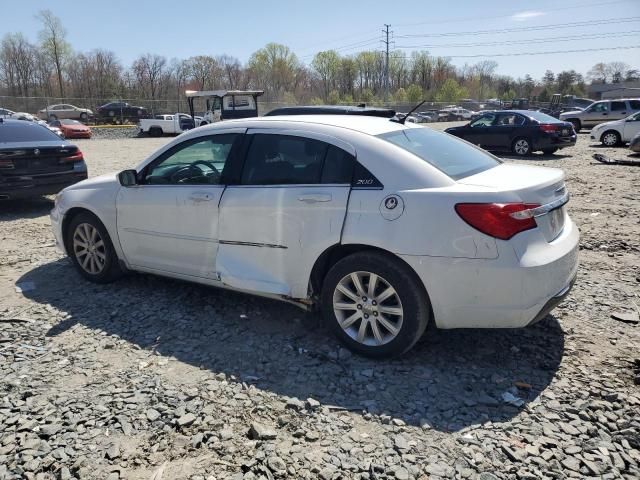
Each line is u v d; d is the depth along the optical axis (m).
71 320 4.26
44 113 43.69
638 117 18.94
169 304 4.56
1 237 6.98
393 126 3.97
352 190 3.47
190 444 2.73
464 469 2.52
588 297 4.57
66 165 8.64
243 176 3.98
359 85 89.56
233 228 3.97
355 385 3.27
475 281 3.16
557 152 17.64
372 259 3.40
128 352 3.72
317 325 4.11
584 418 2.89
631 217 7.68
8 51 65.56
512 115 16.73
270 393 3.19
